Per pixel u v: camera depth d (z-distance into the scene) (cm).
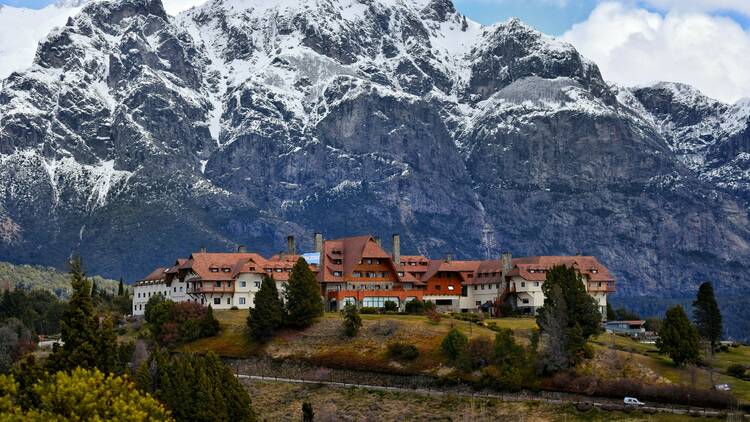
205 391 15950
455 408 18100
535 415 17525
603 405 17450
